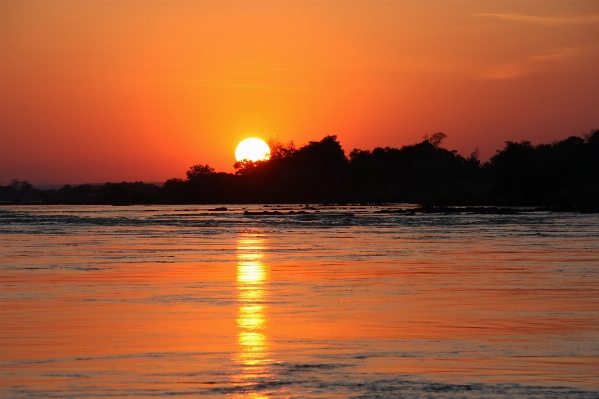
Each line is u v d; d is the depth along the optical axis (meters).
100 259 66.12
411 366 25.70
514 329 32.44
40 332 31.59
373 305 39.28
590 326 33.19
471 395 22.25
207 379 23.98
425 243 87.25
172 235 106.06
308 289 45.81
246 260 65.19
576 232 108.62
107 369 25.22
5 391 22.66
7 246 83.00
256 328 32.62
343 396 22.19
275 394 22.39
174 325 33.31
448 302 40.41
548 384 23.44
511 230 114.81
